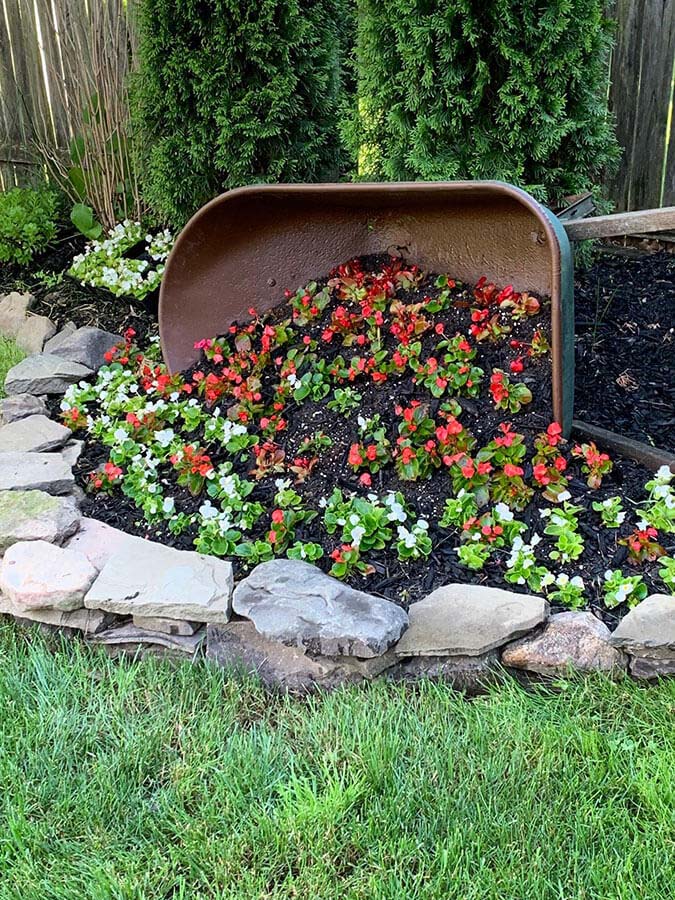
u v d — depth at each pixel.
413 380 3.19
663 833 1.89
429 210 3.39
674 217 2.60
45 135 6.35
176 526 2.89
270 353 3.59
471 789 2.01
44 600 2.55
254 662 2.44
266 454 3.10
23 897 1.84
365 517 2.67
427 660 2.35
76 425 3.65
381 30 3.58
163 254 5.18
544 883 1.79
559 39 3.53
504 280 3.34
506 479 2.76
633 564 2.53
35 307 5.02
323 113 4.62
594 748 2.08
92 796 2.06
